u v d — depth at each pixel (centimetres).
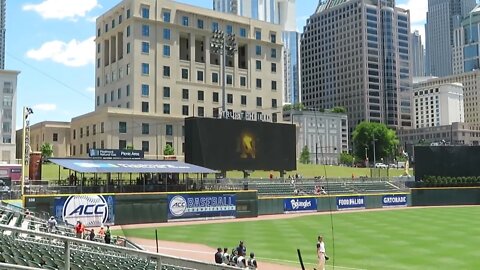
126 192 5538
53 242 2117
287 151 7175
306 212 7019
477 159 8556
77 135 11300
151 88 10931
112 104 11650
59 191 5128
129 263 1631
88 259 1453
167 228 5119
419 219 5850
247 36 12381
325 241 4047
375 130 17862
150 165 5959
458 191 8462
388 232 4609
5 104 11012
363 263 3091
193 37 11619
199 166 6334
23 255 1191
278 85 12794
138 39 10888
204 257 3366
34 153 6150
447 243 3884
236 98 12031
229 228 5097
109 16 11844
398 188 8481
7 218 2894
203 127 6425
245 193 6406
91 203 5209
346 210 7369
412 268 2945
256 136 6862
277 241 4097
